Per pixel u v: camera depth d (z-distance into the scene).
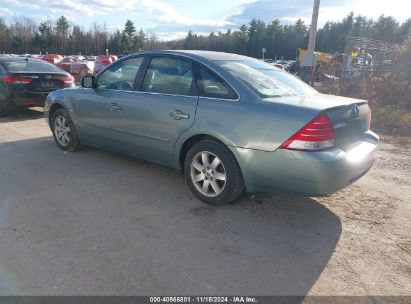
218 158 3.70
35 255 2.91
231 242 3.19
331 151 3.21
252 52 96.69
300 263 2.92
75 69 24.61
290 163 3.23
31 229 3.31
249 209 3.84
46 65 9.39
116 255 2.94
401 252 3.14
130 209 3.77
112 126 4.80
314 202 4.08
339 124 3.34
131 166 5.12
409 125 8.99
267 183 3.44
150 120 4.26
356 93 12.41
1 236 3.18
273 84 3.93
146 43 96.31
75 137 5.58
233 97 3.65
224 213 3.73
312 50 14.19
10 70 8.43
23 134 6.98
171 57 4.27
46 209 3.71
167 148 4.18
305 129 3.16
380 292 2.62
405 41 13.70
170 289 2.56
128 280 2.64
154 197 4.08
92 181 4.53
